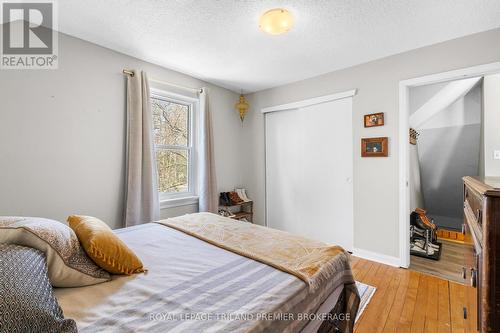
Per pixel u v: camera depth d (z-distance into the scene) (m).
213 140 3.38
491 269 0.72
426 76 2.37
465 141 3.83
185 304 0.88
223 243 1.50
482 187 0.87
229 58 2.65
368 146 2.74
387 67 2.61
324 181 3.17
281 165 3.62
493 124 2.83
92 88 2.29
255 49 2.44
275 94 3.63
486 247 0.73
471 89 3.58
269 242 1.51
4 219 0.99
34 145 1.96
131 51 2.47
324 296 1.12
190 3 1.72
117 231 1.75
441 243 3.29
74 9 1.79
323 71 3.04
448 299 1.95
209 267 1.19
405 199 2.51
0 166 1.81
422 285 2.17
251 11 1.82
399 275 2.36
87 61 2.25
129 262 1.13
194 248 1.44
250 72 3.07
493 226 0.72
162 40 2.25
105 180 2.38
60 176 2.10
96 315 0.83
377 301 1.93
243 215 3.67
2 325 0.63
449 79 2.30
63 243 1.00
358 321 1.70
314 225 3.29
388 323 1.67
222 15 1.87
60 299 0.92
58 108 2.08
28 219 1.04
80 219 1.34
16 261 0.78
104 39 2.22
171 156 3.09
